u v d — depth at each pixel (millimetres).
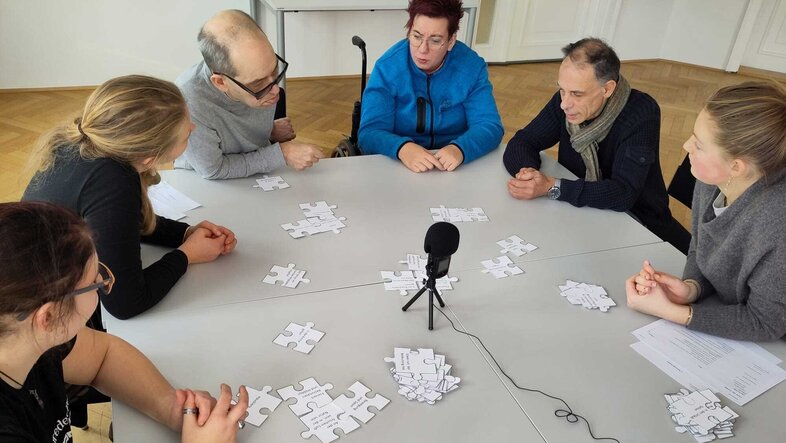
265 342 1184
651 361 1218
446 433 1014
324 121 4445
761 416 1102
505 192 1897
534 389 1122
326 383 1096
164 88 1225
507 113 4879
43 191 1182
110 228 1152
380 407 1054
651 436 1043
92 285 833
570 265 1523
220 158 1796
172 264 1315
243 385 1076
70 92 4574
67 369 986
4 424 774
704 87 5805
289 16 4934
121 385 1024
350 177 1919
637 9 6273
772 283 1219
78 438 1768
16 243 717
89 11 4410
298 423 1012
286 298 1316
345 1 4203
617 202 1827
